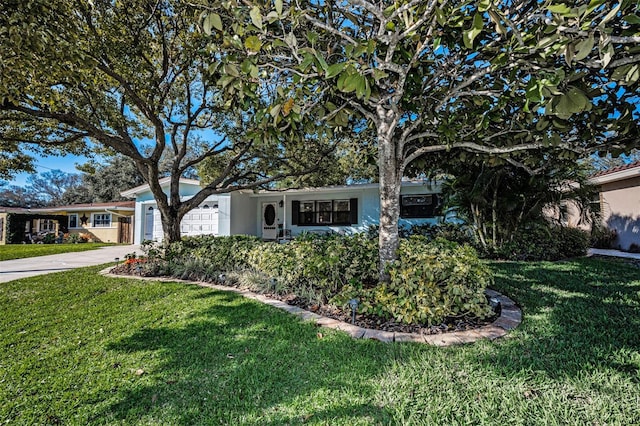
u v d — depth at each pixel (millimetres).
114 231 19656
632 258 8055
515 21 2924
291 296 4832
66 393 2379
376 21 3518
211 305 4402
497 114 3871
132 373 2648
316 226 13938
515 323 3455
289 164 9500
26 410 2195
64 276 6863
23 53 3346
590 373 2391
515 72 3105
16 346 3223
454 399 2131
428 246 4414
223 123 8016
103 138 6746
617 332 3104
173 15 6105
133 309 4355
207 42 4426
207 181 10820
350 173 15531
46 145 6469
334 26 3471
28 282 6285
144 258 7695
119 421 2064
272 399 2234
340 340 3111
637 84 3131
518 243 7992
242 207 14508
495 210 7836
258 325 3594
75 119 5992
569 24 2203
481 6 2197
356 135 6293
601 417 1924
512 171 7531
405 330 3406
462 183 8141
